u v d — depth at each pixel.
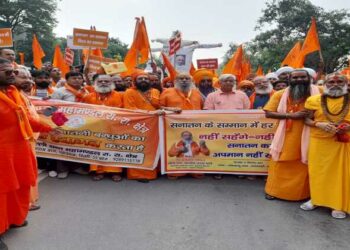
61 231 4.15
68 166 6.21
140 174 5.99
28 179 4.03
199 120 5.87
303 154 4.88
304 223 4.42
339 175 4.53
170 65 8.46
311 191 4.77
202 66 13.30
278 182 5.13
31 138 4.08
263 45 39.50
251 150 5.83
